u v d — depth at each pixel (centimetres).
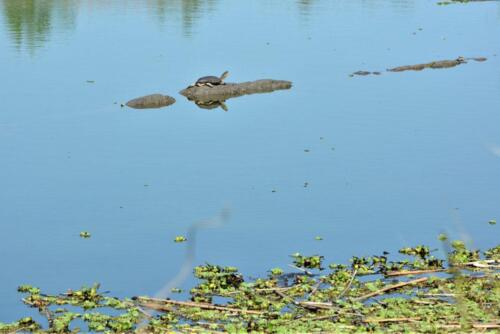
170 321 1173
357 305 1212
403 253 1429
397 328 1120
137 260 1417
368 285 1283
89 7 4203
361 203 1669
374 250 1446
